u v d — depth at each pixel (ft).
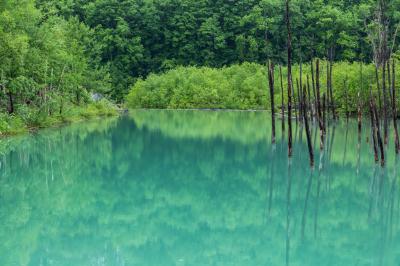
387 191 74.95
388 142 117.70
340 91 172.96
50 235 55.01
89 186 79.41
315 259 47.52
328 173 86.99
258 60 365.20
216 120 199.52
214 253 49.21
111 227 58.54
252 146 120.78
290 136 99.50
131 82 357.82
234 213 64.39
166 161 101.24
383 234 55.67
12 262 46.14
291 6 352.08
